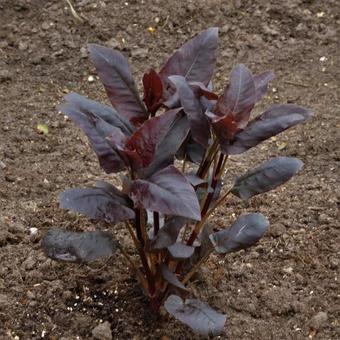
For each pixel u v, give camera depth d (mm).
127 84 4629
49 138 6926
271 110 4582
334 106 7402
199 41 4727
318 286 5453
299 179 6535
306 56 8062
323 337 5098
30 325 5105
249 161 6785
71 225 5863
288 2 8484
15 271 5445
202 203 4926
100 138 4434
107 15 8336
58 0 8461
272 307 5273
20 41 8047
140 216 4637
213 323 4555
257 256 5684
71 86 7633
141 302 5254
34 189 6281
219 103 4430
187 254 4570
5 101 7344
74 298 5301
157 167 4457
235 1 8484
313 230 5922
